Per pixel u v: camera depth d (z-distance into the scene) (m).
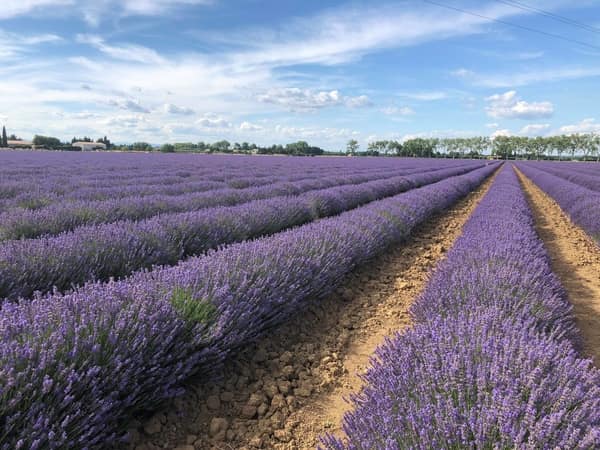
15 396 1.64
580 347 3.21
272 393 2.70
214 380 2.78
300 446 2.22
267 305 3.20
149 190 10.38
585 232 9.52
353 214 7.08
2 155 34.25
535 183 28.45
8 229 4.99
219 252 3.79
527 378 1.82
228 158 43.75
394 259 6.69
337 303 4.51
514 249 4.58
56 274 3.59
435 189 13.93
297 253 4.15
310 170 24.16
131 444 2.13
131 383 2.10
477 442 1.50
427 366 2.04
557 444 1.46
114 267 4.11
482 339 2.24
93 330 2.12
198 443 2.20
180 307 2.68
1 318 2.09
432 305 3.38
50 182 11.61
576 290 5.16
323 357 3.25
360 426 1.81
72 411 1.80
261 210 6.98
